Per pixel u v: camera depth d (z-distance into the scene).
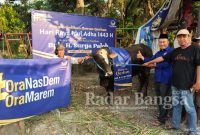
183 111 5.98
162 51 6.02
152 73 10.55
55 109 6.02
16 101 4.85
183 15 9.66
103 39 9.49
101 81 7.34
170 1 9.69
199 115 5.89
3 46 15.41
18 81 4.86
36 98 5.27
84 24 8.96
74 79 10.84
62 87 6.02
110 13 15.78
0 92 4.58
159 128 5.77
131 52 7.96
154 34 11.23
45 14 8.02
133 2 17.94
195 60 5.14
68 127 5.62
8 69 4.68
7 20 20.02
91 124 5.83
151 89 9.05
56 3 21.91
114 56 7.20
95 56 7.23
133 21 19.03
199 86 5.06
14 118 4.84
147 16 16.89
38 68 5.27
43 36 8.02
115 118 6.23
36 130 5.41
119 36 15.18
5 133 4.79
